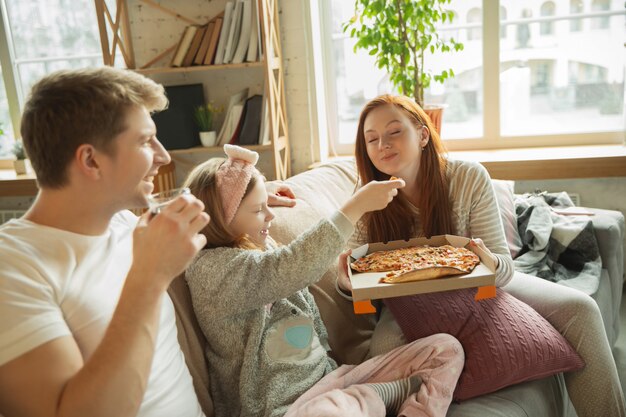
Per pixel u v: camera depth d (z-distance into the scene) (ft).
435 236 5.68
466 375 4.96
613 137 11.61
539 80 11.79
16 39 13.08
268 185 6.45
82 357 3.23
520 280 6.17
